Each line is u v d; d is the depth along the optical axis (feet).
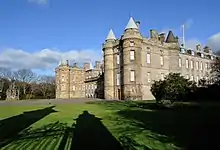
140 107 95.20
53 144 32.42
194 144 29.86
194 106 52.80
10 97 279.49
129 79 171.53
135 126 45.75
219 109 46.70
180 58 208.64
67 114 71.41
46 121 55.83
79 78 296.51
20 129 45.21
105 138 35.45
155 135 36.52
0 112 78.84
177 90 81.41
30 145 32.14
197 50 235.40
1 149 30.25
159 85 89.10
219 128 37.76
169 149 28.35
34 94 306.96
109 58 191.72
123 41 176.55
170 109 77.56
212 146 28.50
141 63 173.27
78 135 38.24
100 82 242.17
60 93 286.05
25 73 318.65
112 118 59.47
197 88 65.62
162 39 196.75
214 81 82.48
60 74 288.92
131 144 31.45
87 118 60.75
